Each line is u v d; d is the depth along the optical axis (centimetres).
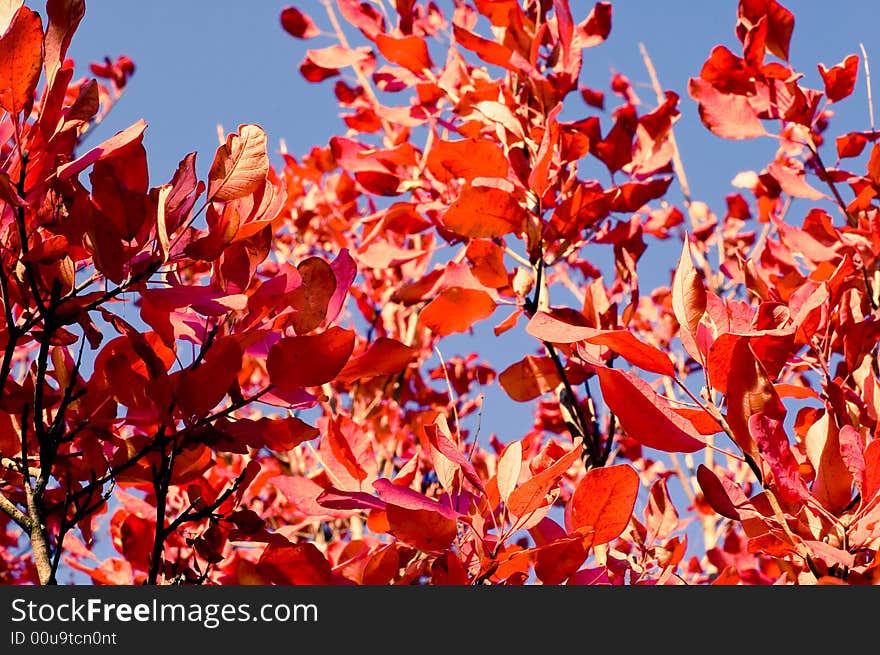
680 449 152
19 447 179
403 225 271
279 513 333
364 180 274
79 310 157
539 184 226
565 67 258
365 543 201
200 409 158
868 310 219
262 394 163
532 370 234
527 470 193
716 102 254
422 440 188
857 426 173
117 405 175
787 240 241
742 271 213
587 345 225
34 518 163
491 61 252
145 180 156
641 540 218
